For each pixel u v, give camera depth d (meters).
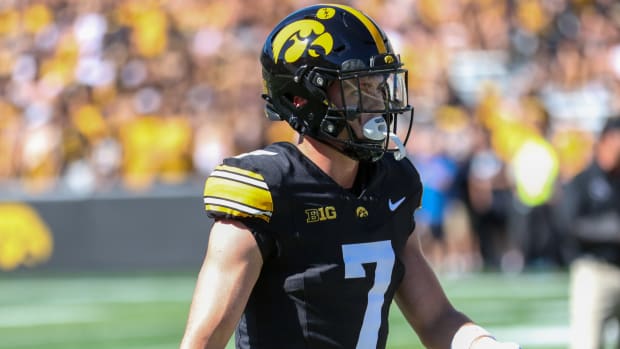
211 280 8.07
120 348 24.81
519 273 36.53
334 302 8.32
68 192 36.84
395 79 8.52
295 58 8.50
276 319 8.30
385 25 47.31
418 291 9.16
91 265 36.84
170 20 45.81
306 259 8.27
